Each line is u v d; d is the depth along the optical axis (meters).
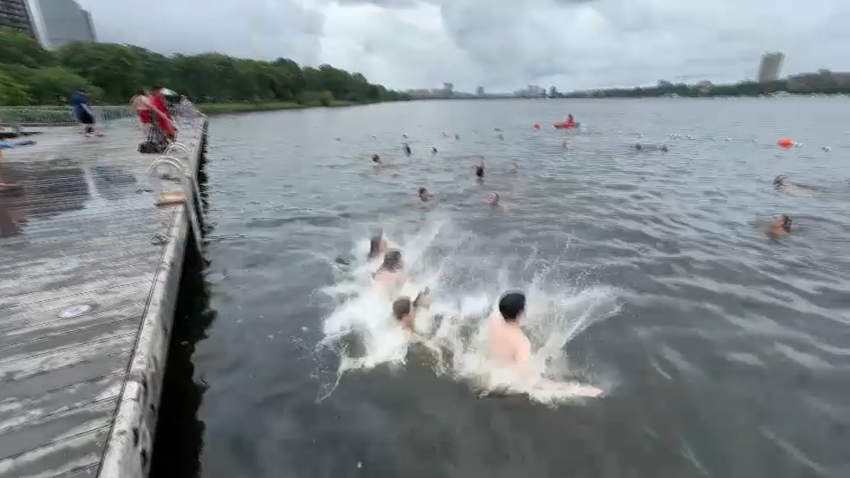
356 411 4.43
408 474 3.72
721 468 3.69
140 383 3.58
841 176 16.67
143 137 18.66
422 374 4.95
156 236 6.74
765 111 71.75
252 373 5.05
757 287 6.96
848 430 4.05
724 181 15.52
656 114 69.19
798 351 5.26
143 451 3.34
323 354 5.36
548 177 16.17
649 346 5.37
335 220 10.93
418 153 23.88
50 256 6.13
